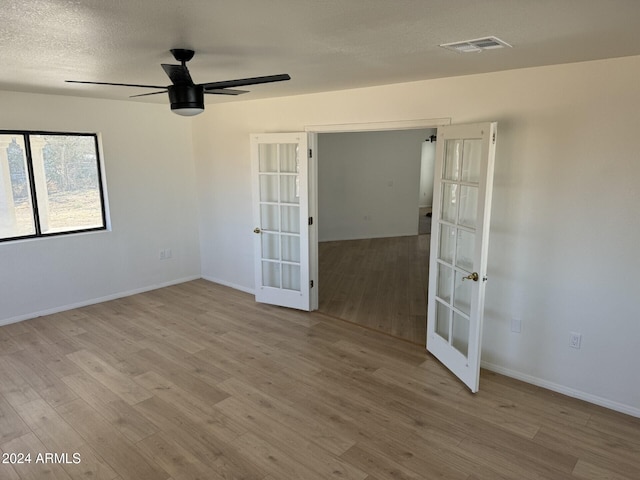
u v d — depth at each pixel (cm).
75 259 522
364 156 926
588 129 303
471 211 346
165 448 279
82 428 299
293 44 246
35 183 486
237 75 345
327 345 428
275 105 498
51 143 493
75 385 354
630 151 290
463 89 356
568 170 315
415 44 245
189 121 604
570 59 290
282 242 526
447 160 372
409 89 389
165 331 462
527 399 333
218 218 604
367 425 302
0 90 440
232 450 277
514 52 267
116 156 539
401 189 965
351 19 199
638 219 293
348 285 621
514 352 362
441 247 388
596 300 317
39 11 184
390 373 373
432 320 402
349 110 436
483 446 280
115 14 189
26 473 257
